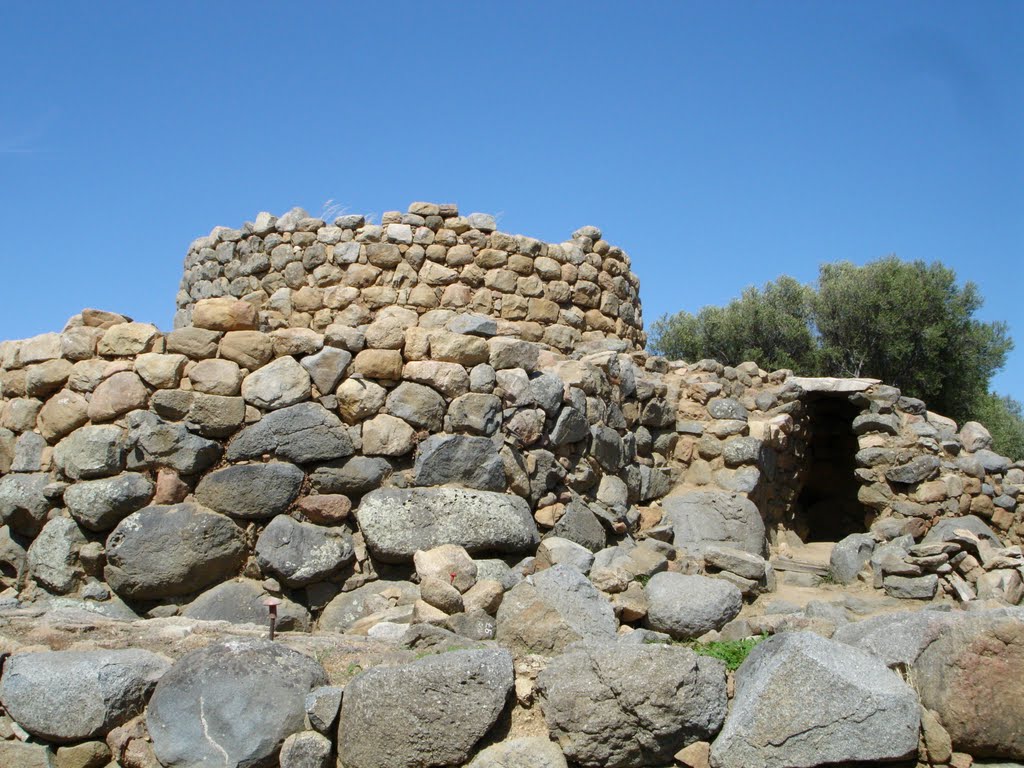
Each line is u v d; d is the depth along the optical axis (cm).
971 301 2134
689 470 1052
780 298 2352
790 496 1192
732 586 676
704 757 446
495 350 821
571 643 508
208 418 748
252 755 467
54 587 728
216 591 718
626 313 1306
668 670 450
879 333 2139
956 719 439
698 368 1159
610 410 933
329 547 734
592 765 446
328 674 515
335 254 1228
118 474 739
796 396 1161
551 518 816
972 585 883
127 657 516
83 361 779
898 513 1099
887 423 1127
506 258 1212
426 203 1220
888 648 477
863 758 429
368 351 787
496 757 444
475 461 781
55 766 495
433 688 451
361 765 449
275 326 1234
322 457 757
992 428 2169
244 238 1309
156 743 480
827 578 973
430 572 667
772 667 446
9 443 798
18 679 507
